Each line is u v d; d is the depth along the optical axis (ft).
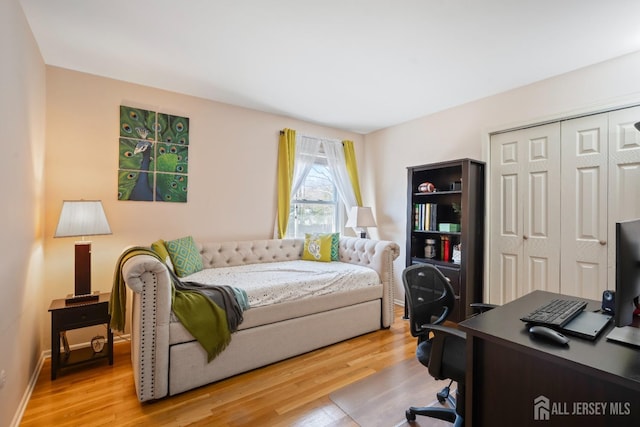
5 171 5.02
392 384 6.85
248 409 5.93
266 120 12.05
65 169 8.39
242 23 6.42
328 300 8.87
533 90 9.12
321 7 5.89
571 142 8.48
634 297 3.40
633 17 6.02
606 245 7.84
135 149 9.40
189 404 6.07
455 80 9.04
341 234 14.46
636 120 7.41
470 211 9.73
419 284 5.84
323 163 14.12
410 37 6.88
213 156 10.85
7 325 5.12
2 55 4.88
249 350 7.30
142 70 8.57
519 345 3.39
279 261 11.77
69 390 6.52
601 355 3.12
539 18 6.12
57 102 8.30
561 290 8.61
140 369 5.96
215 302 6.86
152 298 6.10
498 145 10.06
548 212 8.91
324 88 9.74
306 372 7.35
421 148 12.41
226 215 11.15
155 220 9.76
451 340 5.61
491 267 10.16
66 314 7.05
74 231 7.37
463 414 5.09
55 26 6.53
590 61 7.83
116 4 5.83
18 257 5.74
